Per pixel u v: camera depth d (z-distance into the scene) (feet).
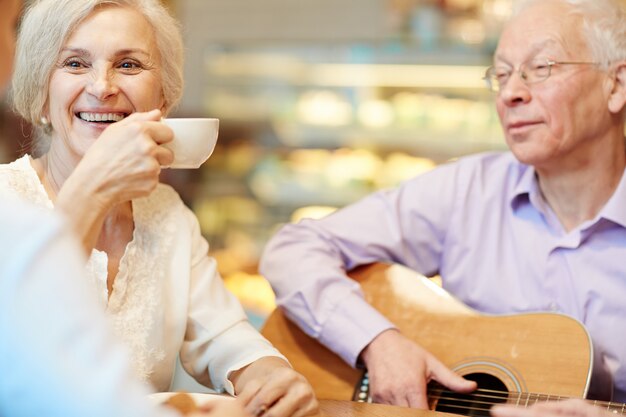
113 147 4.44
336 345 6.64
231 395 5.56
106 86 5.13
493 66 6.97
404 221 7.54
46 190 5.48
